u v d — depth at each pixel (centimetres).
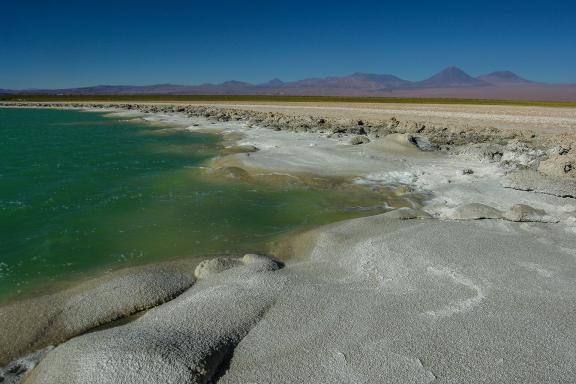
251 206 1359
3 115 5853
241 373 535
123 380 496
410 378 508
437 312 642
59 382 517
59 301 762
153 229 1166
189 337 583
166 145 2711
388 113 4362
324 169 1764
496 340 573
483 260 805
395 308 656
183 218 1254
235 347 583
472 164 1817
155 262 953
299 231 1116
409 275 757
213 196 1467
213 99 10288
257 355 565
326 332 603
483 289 704
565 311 641
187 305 681
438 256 821
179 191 1536
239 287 735
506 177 1465
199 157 2256
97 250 1030
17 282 870
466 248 858
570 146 1983
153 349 544
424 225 1009
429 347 562
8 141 3006
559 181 1359
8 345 654
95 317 714
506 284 720
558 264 796
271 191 1515
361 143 2339
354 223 1071
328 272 803
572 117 3528
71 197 1473
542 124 3080
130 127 4009
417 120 3547
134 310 733
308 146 2266
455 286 715
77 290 805
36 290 834
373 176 1662
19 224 1207
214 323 623
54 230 1160
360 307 662
